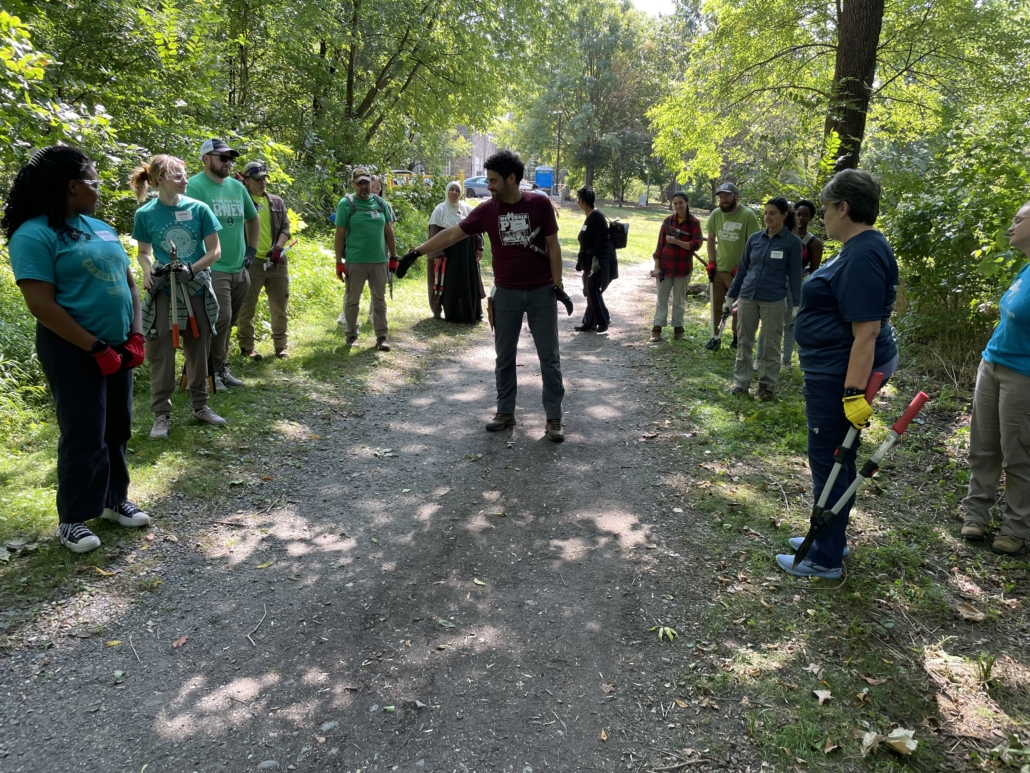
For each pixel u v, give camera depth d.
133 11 8.88
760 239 6.31
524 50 17.73
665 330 9.59
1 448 4.54
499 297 5.42
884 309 3.13
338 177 15.61
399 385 6.86
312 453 5.09
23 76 5.75
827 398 3.35
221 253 5.77
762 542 3.90
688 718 2.63
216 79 12.23
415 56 16.86
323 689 2.75
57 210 3.25
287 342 7.53
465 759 2.43
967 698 2.71
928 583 3.48
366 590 3.45
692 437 5.54
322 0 13.93
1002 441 3.71
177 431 5.01
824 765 2.41
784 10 14.82
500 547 3.88
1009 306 3.65
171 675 2.80
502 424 5.74
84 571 3.40
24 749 2.40
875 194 3.14
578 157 51.69
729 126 17.06
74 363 3.35
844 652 2.98
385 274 7.79
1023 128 7.02
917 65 15.05
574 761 2.44
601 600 3.39
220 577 3.49
